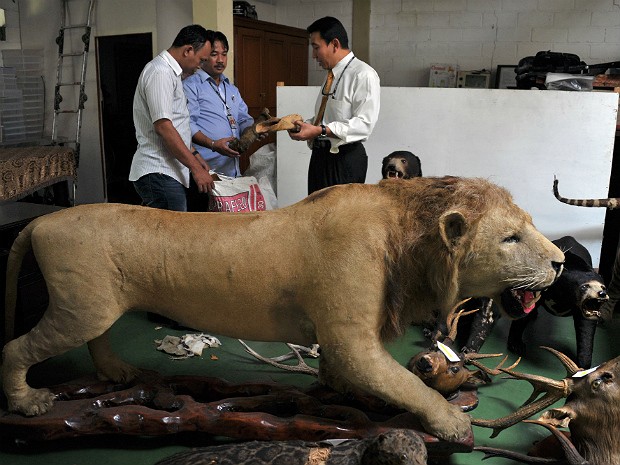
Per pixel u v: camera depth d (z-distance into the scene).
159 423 2.33
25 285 3.09
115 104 6.33
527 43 7.14
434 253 2.08
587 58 6.96
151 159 3.48
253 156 4.98
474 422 2.25
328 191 2.27
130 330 3.53
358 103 3.32
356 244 2.10
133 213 2.32
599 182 3.85
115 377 2.63
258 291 2.21
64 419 2.34
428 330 3.39
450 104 3.98
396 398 2.14
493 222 2.03
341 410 2.35
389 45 7.65
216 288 2.22
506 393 2.86
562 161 3.87
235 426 2.30
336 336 2.13
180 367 3.09
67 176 5.73
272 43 6.91
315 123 3.52
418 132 4.08
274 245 2.19
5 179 5.00
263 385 2.59
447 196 2.08
